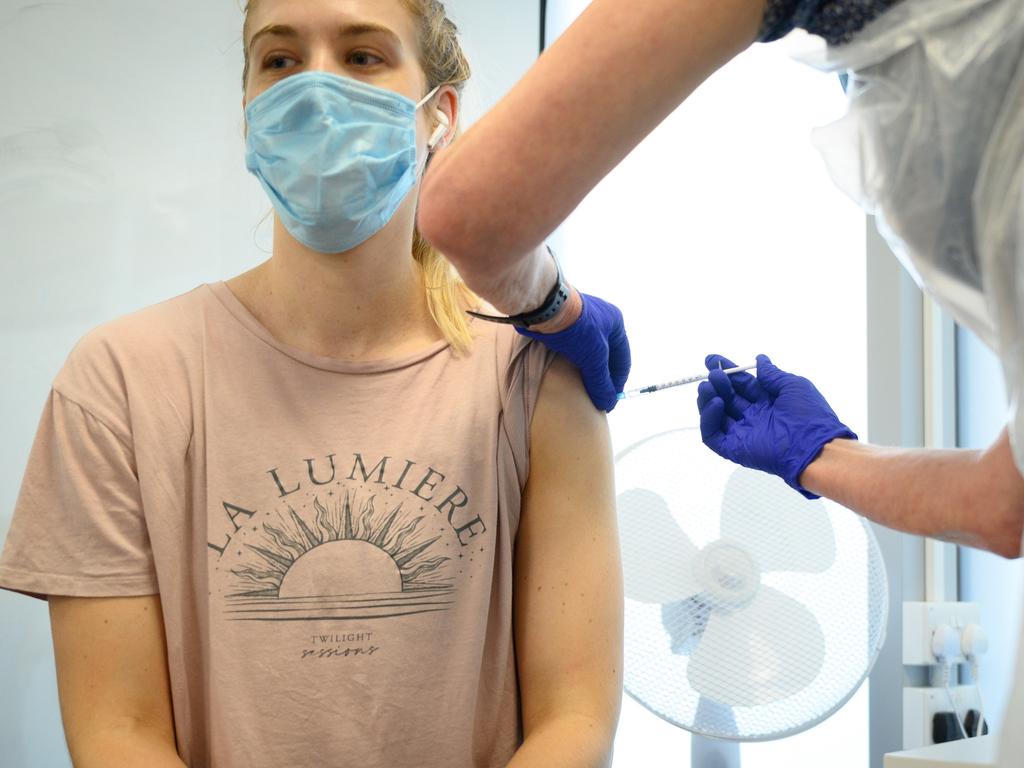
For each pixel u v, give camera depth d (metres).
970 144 0.78
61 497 1.28
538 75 0.83
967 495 0.96
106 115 2.14
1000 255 0.75
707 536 1.69
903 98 0.80
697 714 1.66
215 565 1.26
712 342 2.50
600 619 1.32
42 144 2.10
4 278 2.05
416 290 1.41
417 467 1.30
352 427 1.31
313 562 1.26
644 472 1.71
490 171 0.84
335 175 1.25
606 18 0.81
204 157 2.20
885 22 0.79
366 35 1.31
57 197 2.10
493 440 1.32
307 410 1.30
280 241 1.34
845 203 2.41
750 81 2.54
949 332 2.39
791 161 2.48
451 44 1.44
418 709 1.26
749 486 1.69
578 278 2.54
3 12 2.10
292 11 1.29
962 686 2.21
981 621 2.28
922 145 0.80
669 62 0.81
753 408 1.26
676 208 2.56
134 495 1.27
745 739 1.65
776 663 1.65
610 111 0.82
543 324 1.20
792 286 2.46
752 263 2.50
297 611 1.25
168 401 1.29
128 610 1.26
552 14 2.50
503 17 2.45
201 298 1.36
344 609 1.26
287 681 1.24
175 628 1.26
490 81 2.42
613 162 0.85
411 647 1.26
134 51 2.17
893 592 2.28
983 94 0.76
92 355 1.30
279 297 1.35
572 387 1.37
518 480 1.35
